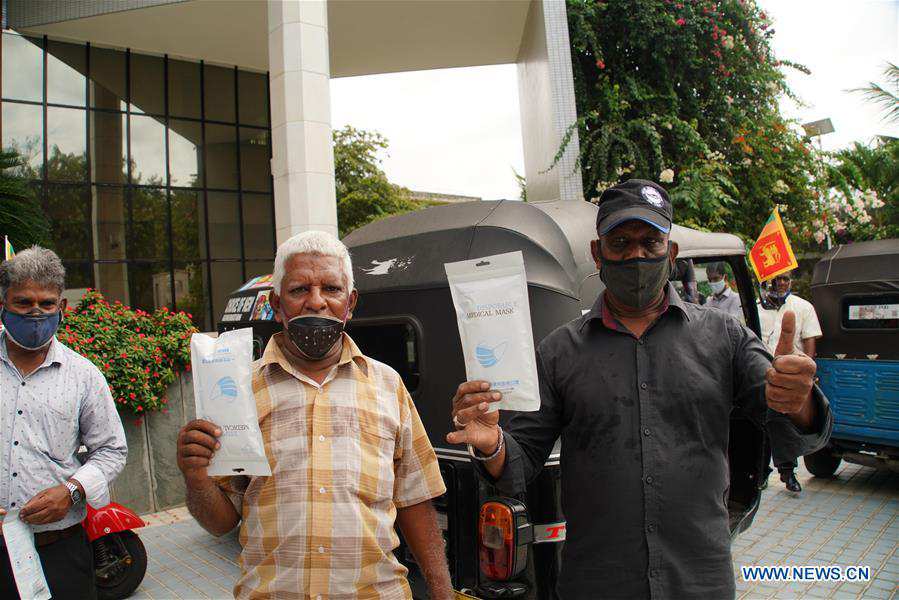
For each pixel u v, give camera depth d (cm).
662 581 172
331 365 178
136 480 603
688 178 897
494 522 233
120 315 630
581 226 319
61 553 247
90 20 991
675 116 922
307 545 160
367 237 353
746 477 382
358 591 162
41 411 245
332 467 165
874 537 499
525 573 244
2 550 237
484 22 1031
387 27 1015
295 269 174
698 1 948
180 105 1162
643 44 919
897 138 1497
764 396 174
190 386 639
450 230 312
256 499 166
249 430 157
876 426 574
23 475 240
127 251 1106
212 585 463
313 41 741
